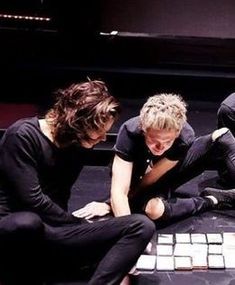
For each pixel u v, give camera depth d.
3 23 4.32
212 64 4.44
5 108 4.06
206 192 2.92
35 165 2.05
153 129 2.19
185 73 4.30
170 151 2.49
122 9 4.41
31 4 4.28
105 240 2.08
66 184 2.19
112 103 1.98
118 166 2.44
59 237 2.11
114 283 2.02
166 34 4.46
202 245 2.52
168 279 2.30
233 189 2.93
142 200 2.70
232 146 2.80
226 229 2.68
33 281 2.19
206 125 3.78
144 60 4.47
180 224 2.71
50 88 4.31
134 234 2.03
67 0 4.30
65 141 2.01
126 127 2.43
